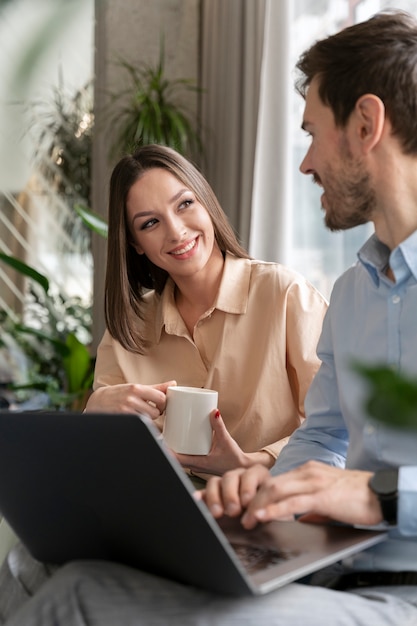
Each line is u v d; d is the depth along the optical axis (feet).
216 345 6.18
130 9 15.21
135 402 5.50
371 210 4.19
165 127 13.99
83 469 3.33
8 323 15.76
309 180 12.19
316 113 4.22
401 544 3.95
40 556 3.99
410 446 3.98
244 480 3.74
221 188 14.07
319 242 11.97
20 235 15.85
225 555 2.95
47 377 14.96
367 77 4.02
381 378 1.42
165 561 3.36
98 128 15.05
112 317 6.34
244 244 13.04
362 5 10.62
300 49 12.22
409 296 4.12
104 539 3.60
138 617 3.19
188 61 15.37
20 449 3.49
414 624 3.43
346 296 4.55
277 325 5.95
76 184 15.74
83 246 15.88
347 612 3.35
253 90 12.99
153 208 5.96
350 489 3.59
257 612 3.24
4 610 4.12
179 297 6.43
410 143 4.00
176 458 5.21
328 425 4.87
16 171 15.60
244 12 13.30
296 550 3.45
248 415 5.94
